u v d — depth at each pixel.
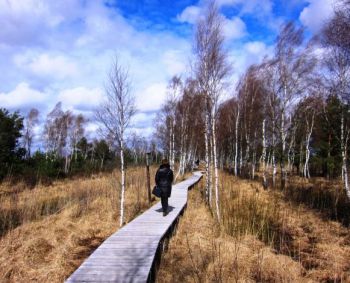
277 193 18.58
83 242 8.87
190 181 23.83
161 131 32.88
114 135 10.47
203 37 12.62
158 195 10.59
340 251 8.72
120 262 6.30
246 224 9.99
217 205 10.84
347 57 13.50
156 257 7.01
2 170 20.41
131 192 15.75
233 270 6.89
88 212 11.90
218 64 12.55
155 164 37.75
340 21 11.47
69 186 20.14
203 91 12.70
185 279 6.48
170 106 27.30
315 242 9.61
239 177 29.55
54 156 36.16
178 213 11.07
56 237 8.68
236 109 33.38
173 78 26.83
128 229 8.83
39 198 15.17
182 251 8.01
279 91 22.83
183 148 31.20
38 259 7.36
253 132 34.75
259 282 6.58
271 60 25.02
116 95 11.04
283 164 23.17
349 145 17.84
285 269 7.09
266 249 8.26
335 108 16.78
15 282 6.34
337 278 6.98
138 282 5.39
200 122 24.19
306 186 21.06
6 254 7.41
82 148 52.91
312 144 34.91
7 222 10.52
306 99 22.75
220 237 9.06
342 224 11.54
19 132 23.75
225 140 40.94
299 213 13.03
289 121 27.41
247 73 29.27
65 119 47.44
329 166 27.44
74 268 7.04
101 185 18.28
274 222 11.11
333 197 15.91
